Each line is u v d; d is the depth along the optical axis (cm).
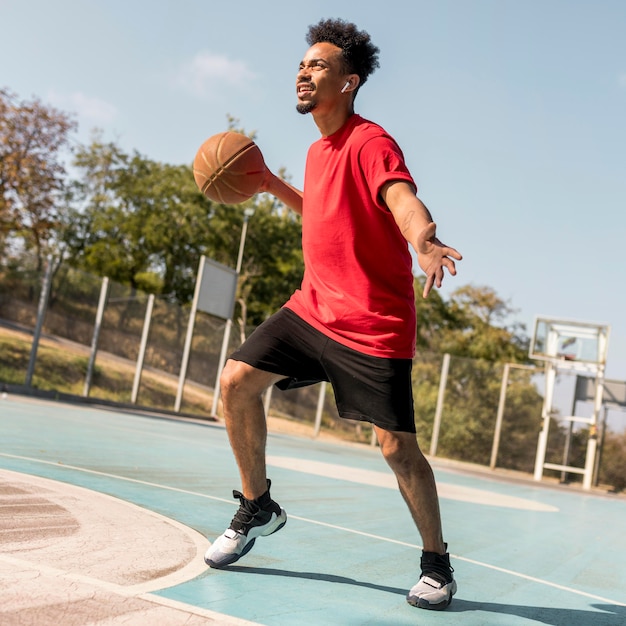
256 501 308
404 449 285
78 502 402
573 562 504
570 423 2045
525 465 2039
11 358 1700
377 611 272
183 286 3775
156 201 3788
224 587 271
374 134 275
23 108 2783
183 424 1667
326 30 292
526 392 2067
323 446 1795
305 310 295
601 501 1389
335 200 282
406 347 285
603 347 1966
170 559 300
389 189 254
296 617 244
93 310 1872
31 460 577
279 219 3919
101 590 234
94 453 712
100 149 3947
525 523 727
